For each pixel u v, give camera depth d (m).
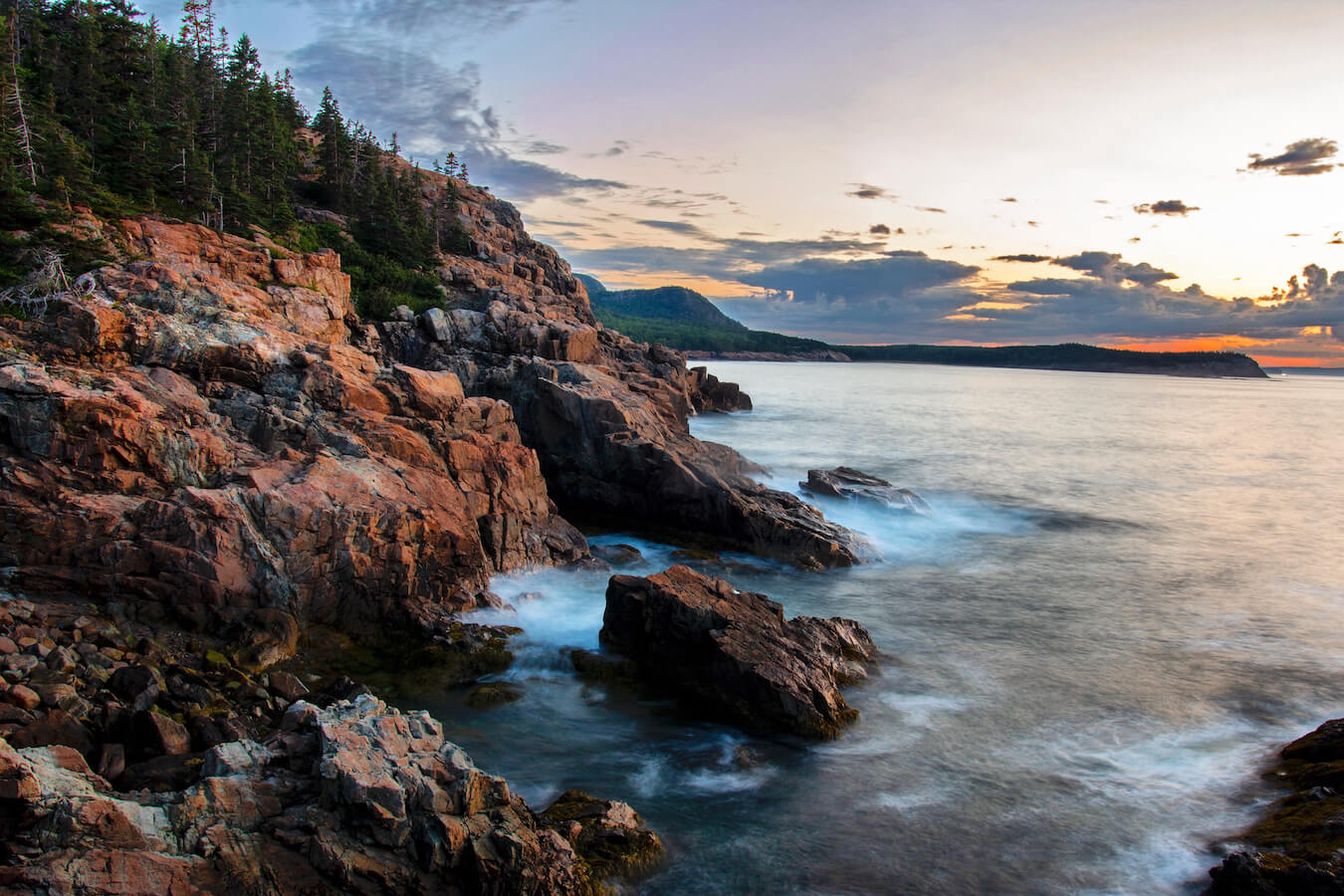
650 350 103.31
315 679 27.94
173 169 58.91
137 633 26.53
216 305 41.84
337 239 79.44
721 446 62.19
